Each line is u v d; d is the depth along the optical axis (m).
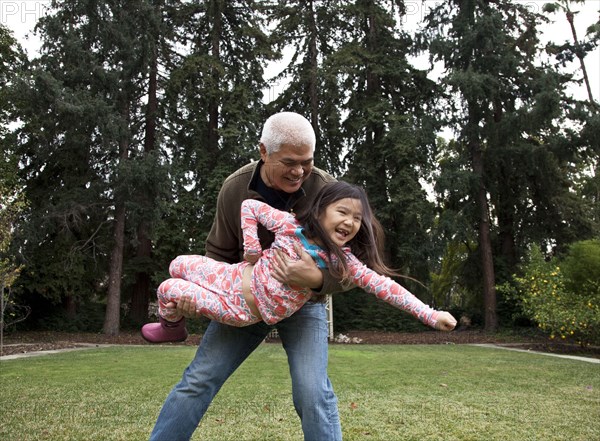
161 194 17.44
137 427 3.80
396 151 20.27
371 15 22.11
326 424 2.17
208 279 2.35
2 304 11.77
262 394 5.29
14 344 13.86
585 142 18.52
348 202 2.18
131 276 20.12
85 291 19.39
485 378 6.88
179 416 2.29
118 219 18.08
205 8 21.02
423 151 20.62
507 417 4.32
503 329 19.30
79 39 16.89
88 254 18.92
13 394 5.27
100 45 17.58
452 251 25.55
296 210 2.48
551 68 18.95
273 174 2.30
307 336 2.32
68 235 17.23
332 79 20.86
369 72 22.53
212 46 21.67
